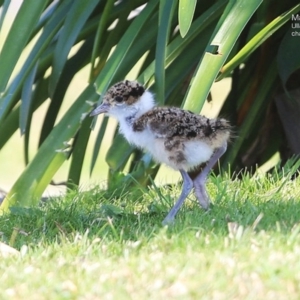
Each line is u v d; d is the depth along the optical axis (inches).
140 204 427.8
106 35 554.3
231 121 550.9
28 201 480.7
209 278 277.3
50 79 501.4
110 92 396.2
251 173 533.3
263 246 305.1
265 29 434.3
